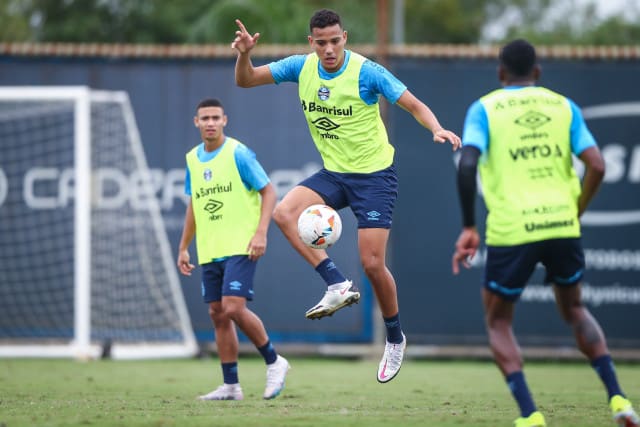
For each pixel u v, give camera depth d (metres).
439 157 49.12
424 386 35.22
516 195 19.25
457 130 49.22
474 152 19.16
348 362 49.66
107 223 50.69
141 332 50.56
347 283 25.20
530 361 52.72
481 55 49.06
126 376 38.59
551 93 19.91
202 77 50.22
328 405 26.62
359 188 24.38
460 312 48.91
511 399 29.70
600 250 48.81
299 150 49.72
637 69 49.09
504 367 19.33
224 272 27.66
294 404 26.84
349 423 21.42
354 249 48.94
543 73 49.47
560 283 19.88
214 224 27.75
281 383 27.62
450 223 49.09
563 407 26.70
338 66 23.97
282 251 49.47
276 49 49.94
